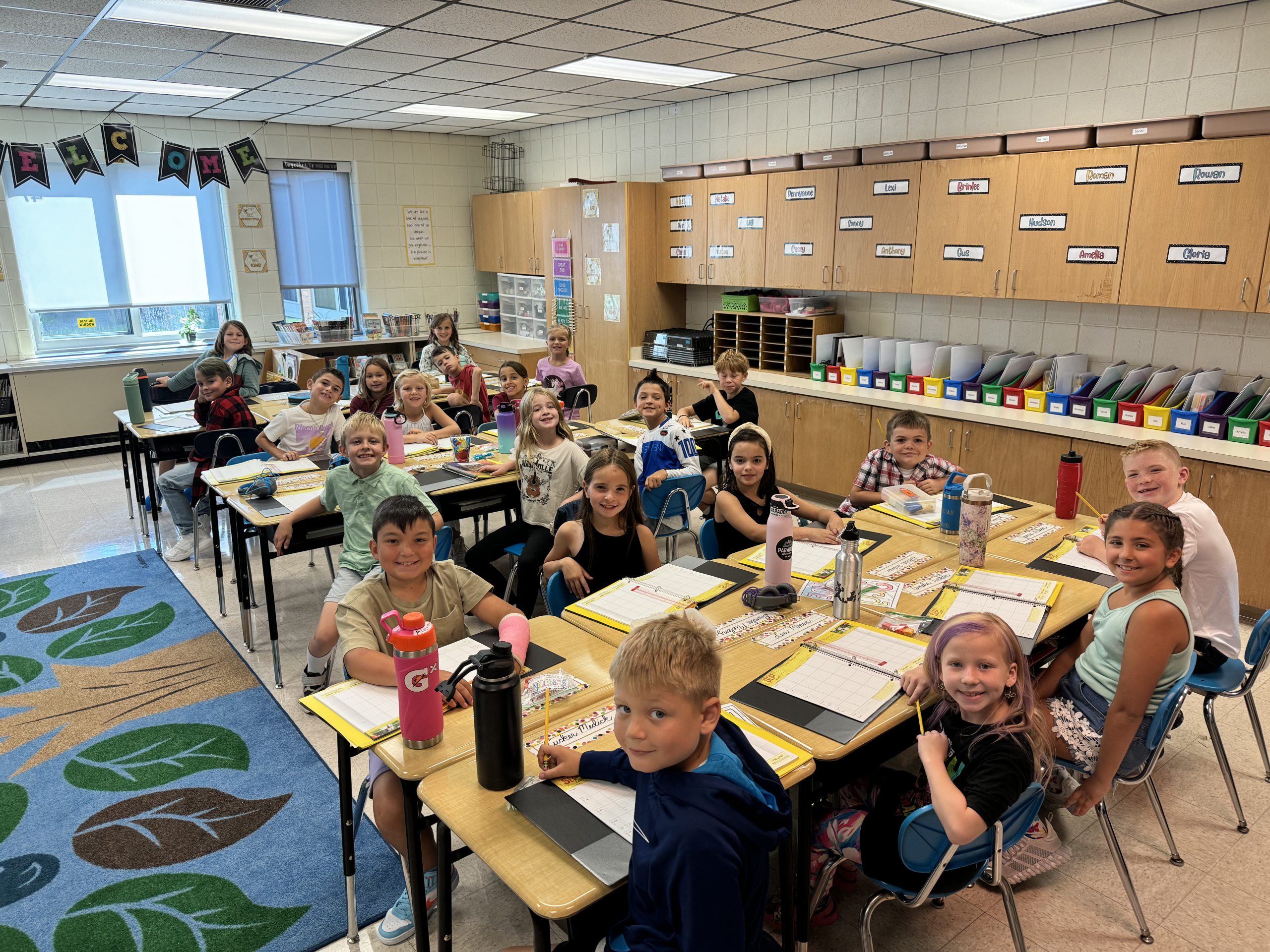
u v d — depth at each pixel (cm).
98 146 727
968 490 266
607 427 502
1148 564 204
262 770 290
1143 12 411
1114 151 418
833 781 188
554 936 218
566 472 376
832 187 554
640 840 129
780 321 621
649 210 699
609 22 431
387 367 520
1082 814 213
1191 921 217
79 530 544
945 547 287
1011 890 187
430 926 219
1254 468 372
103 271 753
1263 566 378
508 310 905
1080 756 214
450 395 570
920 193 505
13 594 440
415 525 218
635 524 293
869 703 185
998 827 164
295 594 441
